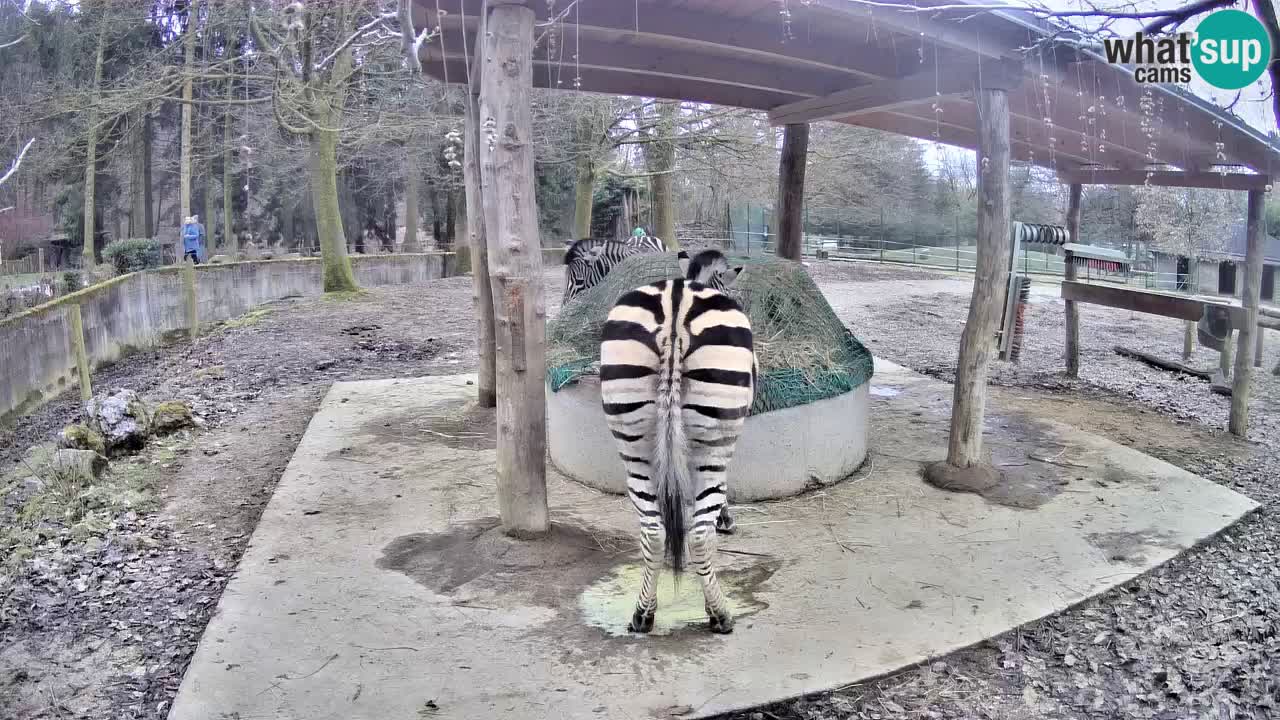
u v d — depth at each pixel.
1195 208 14.44
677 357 3.36
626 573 4.17
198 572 4.35
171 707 3.07
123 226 29.16
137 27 17.75
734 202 26.33
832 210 28.64
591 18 4.69
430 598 3.91
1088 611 3.87
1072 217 9.40
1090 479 5.60
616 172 20.06
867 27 5.04
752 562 4.30
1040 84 5.11
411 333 11.66
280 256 22.55
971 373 5.40
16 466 6.42
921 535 4.65
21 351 8.45
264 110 17.28
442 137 17.88
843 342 5.96
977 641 3.54
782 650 3.45
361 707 3.07
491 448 6.27
